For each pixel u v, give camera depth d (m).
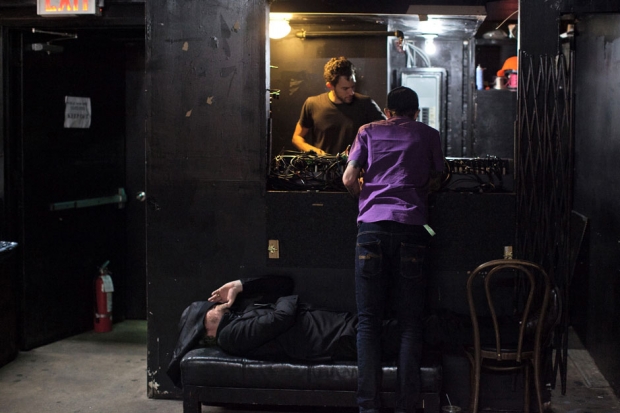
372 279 3.22
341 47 5.34
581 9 3.51
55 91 4.79
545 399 3.57
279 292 3.67
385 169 3.32
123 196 5.46
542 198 3.57
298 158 3.80
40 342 4.76
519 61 3.55
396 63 5.96
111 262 5.41
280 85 5.40
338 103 4.77
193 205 3.77
